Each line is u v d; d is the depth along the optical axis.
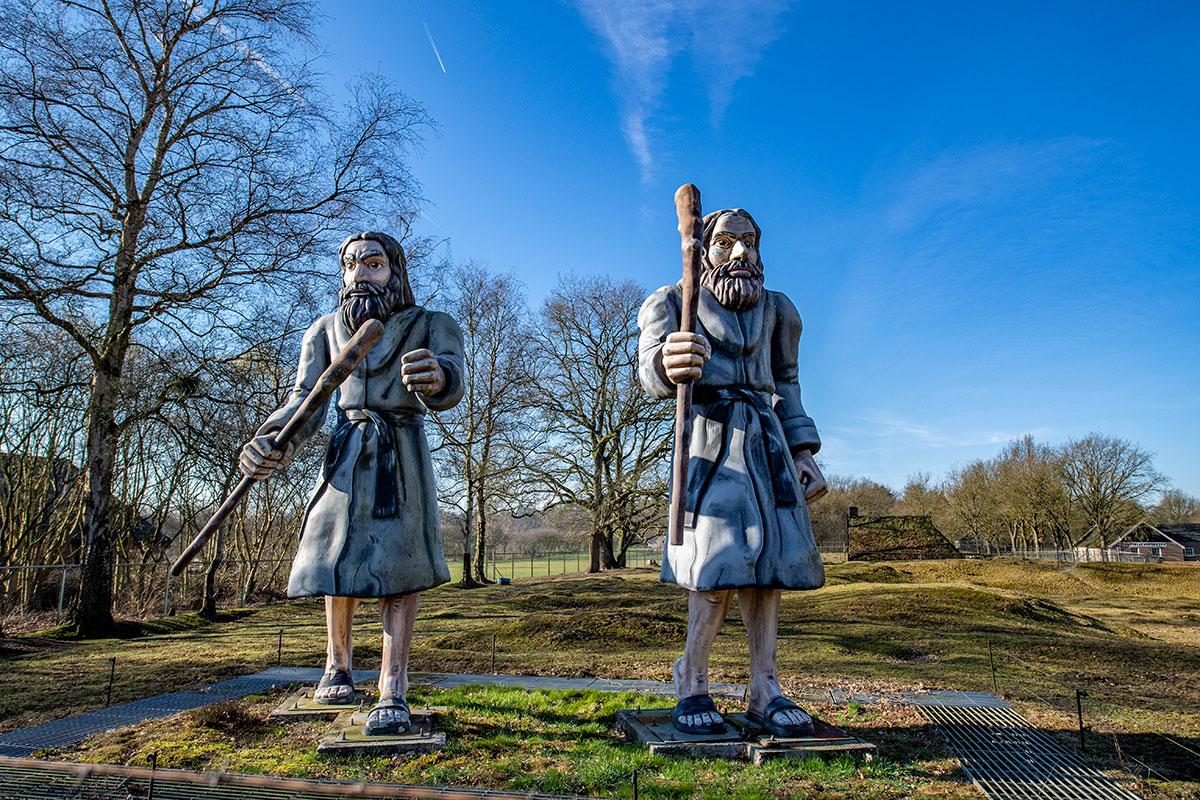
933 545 35.09
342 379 4.57
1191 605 22.72
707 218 5.03
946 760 4.19
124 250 12.83
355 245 5.18
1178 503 75.50
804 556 4.44
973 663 8.09
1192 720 5.23
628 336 32.88
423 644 10.24
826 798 3.59
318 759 4.20
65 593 18.80
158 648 10.00
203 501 19.69
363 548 4.74
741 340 4.75
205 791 3.54
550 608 16.41
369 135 14.87
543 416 32.06
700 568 4.40
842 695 6.09
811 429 4.95
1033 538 59.81
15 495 17.72
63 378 15.27
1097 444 57.06
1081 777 3.93
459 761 4.16
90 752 4.38
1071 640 9.92
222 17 13.48
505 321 30.20
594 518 31.98
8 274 11.62
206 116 13.36
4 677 7.43
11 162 11.58
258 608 18.36
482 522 31.77
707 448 4.62
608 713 5.29
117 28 12.92
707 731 4.42
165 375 13.72
